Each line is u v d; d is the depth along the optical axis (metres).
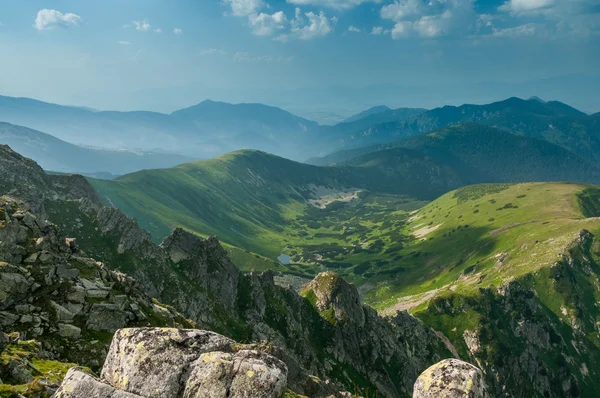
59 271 59.81
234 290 158.38
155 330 19.34
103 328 57.19
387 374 172.00
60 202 152.50
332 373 153.38
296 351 149.88
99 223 144.62
